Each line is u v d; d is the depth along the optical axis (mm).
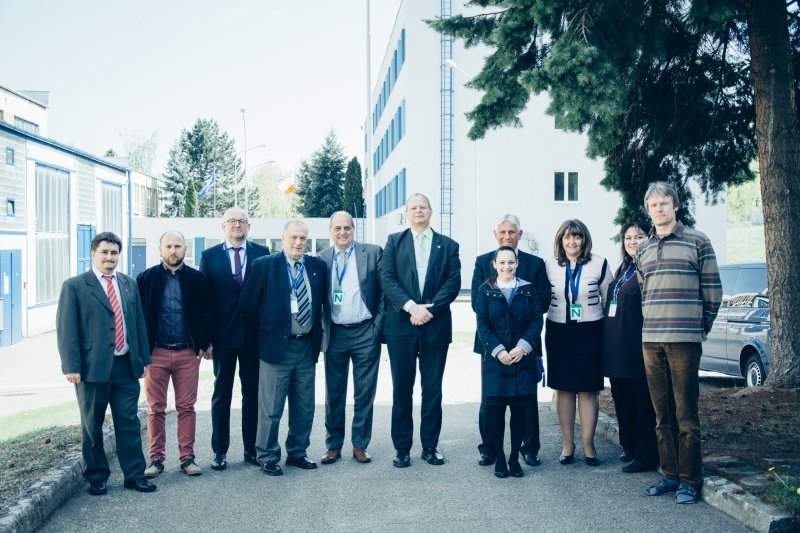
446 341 7145
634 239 6801
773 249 8781
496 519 5516
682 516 5484
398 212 41188
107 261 6285
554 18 8234
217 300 7094
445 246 7188
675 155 10570
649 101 10094
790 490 5355
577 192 36406
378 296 7324
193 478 6742
